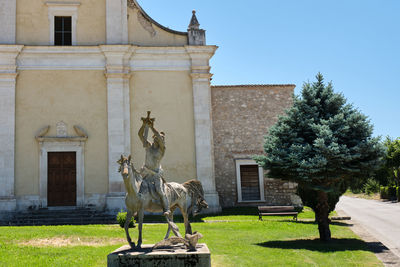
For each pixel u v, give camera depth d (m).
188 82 22.95
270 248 12.16
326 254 11.26
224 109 25.41
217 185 24.83
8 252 10.99
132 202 8.55
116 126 21.80
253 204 24.80
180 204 9.68
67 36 22.67
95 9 22.88
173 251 8.12
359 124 13.03
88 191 21.34
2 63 21.44
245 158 25.05
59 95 21.84
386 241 13.66
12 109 21.22
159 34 23.38
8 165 20.80
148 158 9.04
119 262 7.80
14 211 20.39
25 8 22.36
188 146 22.44
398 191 32.78
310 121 13.41
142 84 22.58
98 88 22.17
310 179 12.84
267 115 25.50
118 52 22.17
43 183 21.02
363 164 12.72
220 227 16.62
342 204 32.28
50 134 21.50
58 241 13.09
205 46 22.97
